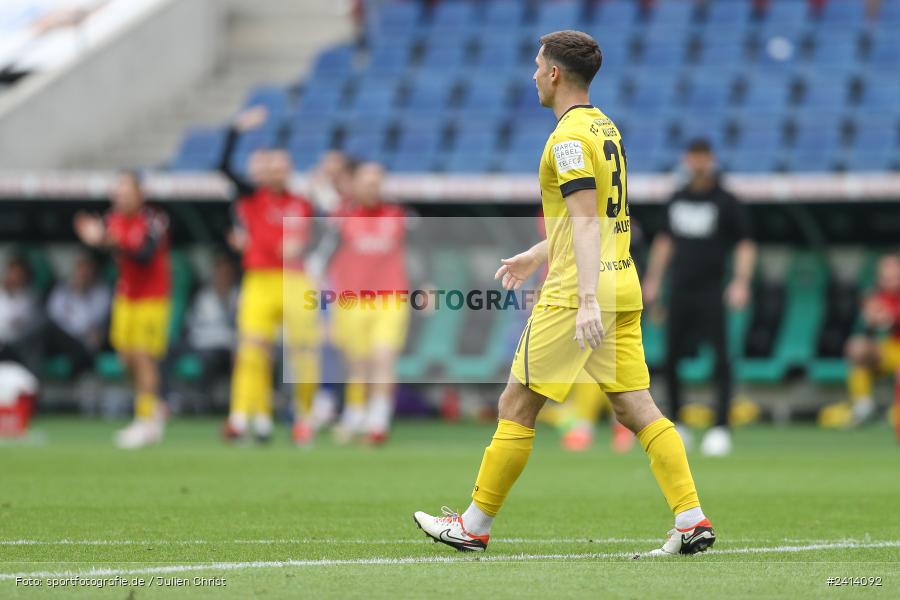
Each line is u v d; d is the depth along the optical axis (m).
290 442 48.88
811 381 63.50
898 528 23.23
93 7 81.31
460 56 79.50
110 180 59.53
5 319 62.72
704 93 72.81
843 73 72.56
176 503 27.17
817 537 21.86
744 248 42.88
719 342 42.91
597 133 18.56
